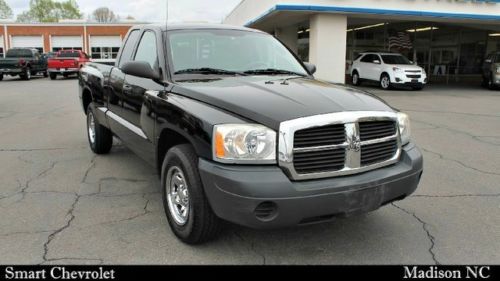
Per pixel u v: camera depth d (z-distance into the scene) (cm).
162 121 402
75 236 399
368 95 405
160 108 407
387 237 404
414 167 379
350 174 343
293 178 325
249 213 317
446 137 868
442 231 417
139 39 545
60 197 500
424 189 536
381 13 1822
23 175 586
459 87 2194
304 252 374
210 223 360
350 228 421
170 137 412
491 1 1953
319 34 1816
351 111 345
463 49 2639
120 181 560
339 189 329
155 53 483
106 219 438
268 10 1825
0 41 5219
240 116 338
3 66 2698
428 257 368
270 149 325
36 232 407
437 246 387
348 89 413
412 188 382
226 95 366
